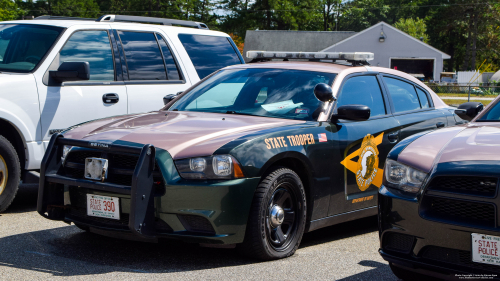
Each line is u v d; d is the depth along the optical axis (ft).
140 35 21.33
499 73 160.97
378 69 17.16
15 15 215.51
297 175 13.28
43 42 18.95
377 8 280.92
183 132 12.75
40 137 17.85
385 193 10.67
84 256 12.92
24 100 17.47
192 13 225.35
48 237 14.57
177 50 22.26
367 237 15.83
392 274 12.12
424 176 10.04
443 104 19.02
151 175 11.54
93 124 14.33
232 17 215.51
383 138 15.84
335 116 14.57
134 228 11.21
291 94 15.20
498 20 224.53
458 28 241.35
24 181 17.92
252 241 12.34
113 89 19.77
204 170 11.70
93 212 12.39
